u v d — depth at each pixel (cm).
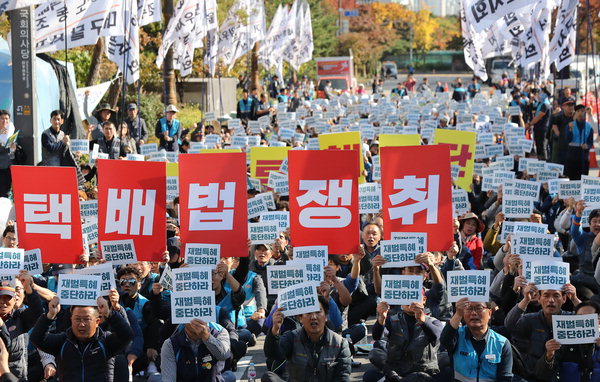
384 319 1035
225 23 4175
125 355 1109
